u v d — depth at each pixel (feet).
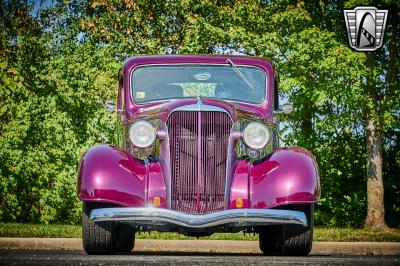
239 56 39.34
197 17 75.77
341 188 84.64
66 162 72.28
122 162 32.07
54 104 71.61
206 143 32.40
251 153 33.53
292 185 31.60
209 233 34.60
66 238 47.67
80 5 77.97
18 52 72.79
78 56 73.72
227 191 32.07
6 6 73.51
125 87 38.47
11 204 72.02
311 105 80.48
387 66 83.51
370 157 78.28
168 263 27.81
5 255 32.81
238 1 77.46
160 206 31.65
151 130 32.73
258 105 38.34
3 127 71.10
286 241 33.65
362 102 74.28
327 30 78.38
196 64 38.81
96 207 32.30
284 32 77.87
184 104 33.01
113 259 29.63
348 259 31.12
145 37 77.10
